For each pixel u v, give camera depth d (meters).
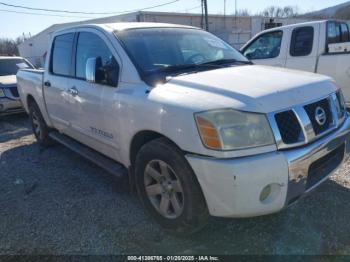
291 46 6.57
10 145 6.05
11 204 3.67
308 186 2.63
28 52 41.88
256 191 2.33
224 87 2.62
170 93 2.73
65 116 4.42
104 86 3.39
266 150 2.37
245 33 34.44
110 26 3.68
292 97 2.57
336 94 3.06
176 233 2.83
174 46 3.62
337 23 6.56
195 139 2.42
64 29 4.47
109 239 2.91
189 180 2.54
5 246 2.88
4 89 8.04
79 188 3.97
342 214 3.07
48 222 3.24
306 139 2.51
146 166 2.94
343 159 3.07
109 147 3.55
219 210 2.43
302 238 2.77
